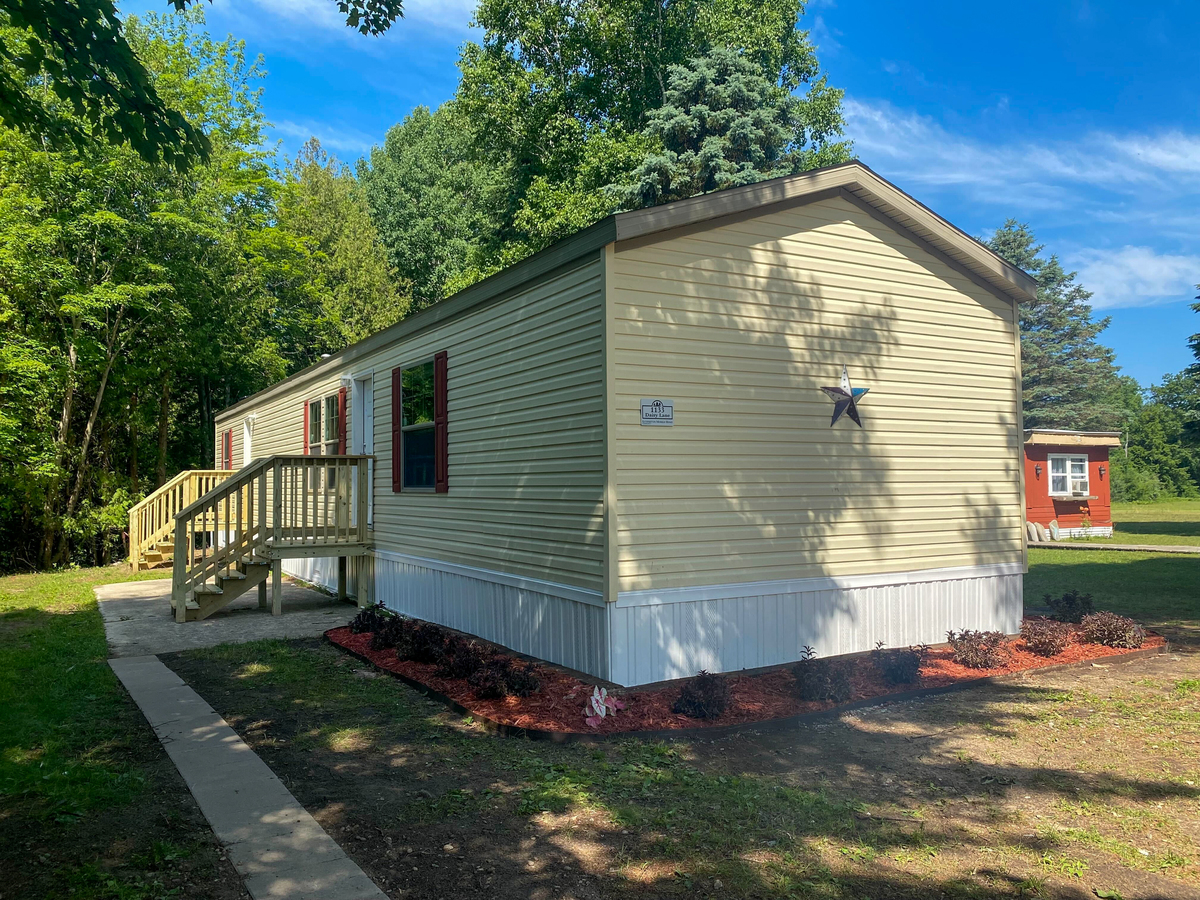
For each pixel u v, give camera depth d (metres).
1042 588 12.89
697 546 6.70
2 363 15.89
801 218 7.43
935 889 3.47
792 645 7.25
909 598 8.05
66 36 6.28
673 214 6.50
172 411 25.25
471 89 26.09
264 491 10.58
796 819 4.14
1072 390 33.91
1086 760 5.07
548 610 7.08
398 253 37.19
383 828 4.04
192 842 3.87
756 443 7.07
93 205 18.19
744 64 22.11
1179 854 3.80
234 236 22.36
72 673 7.23
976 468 8.61
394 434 10.43
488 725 5.60
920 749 5.25
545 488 7.12
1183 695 6.54
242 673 7.32
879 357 7.91
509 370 7.74
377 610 9.48
